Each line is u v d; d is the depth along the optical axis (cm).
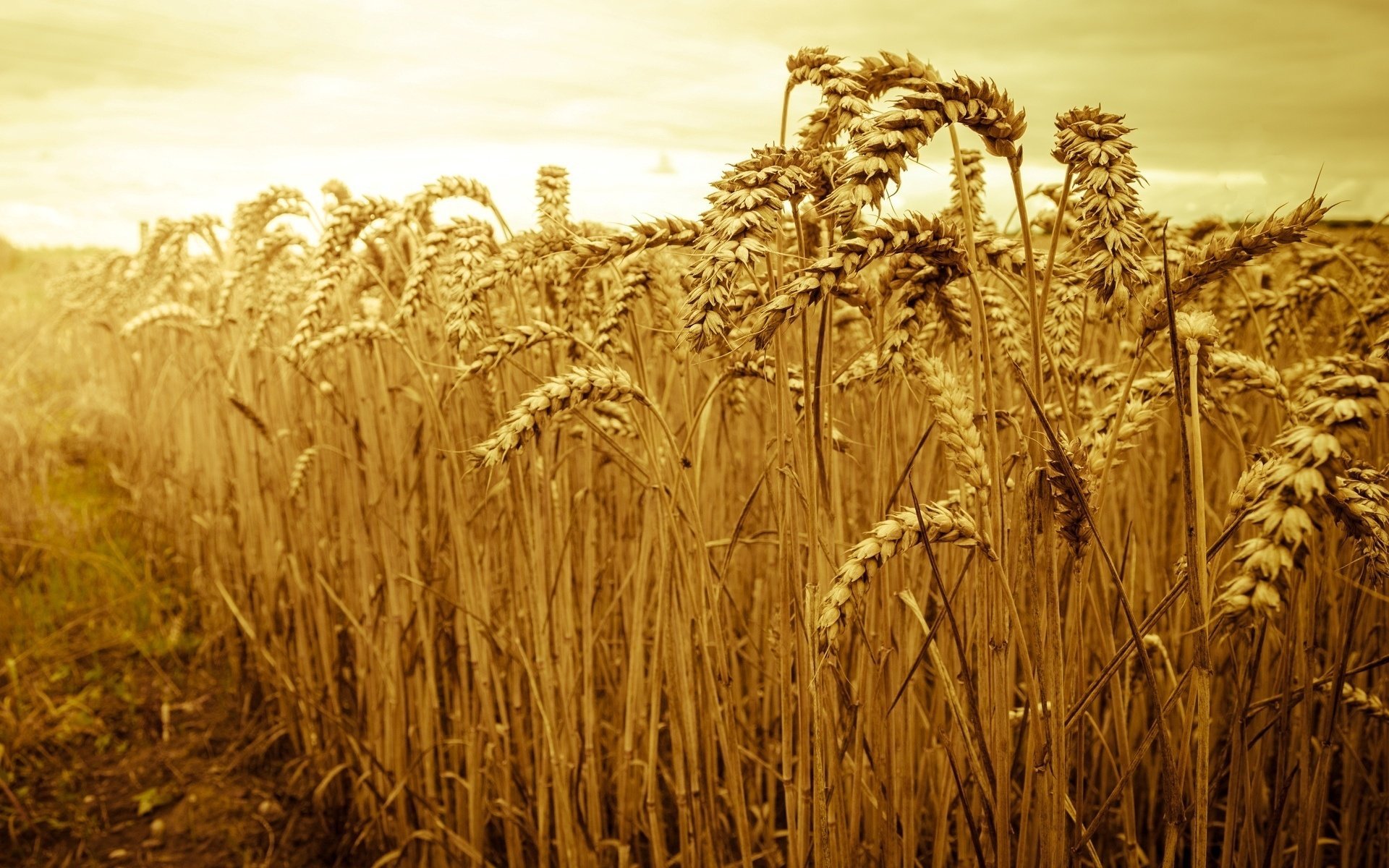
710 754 94
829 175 70
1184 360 68
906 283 72
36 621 193
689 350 65
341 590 146
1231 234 67
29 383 364
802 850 82
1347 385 55
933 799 101
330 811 144
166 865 134
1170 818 69
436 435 112
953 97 62
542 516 99
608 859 121
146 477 254
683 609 91
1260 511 56
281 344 162
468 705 118
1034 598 70
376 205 110
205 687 184
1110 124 63
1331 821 117
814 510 76
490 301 113
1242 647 99
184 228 175
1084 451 70
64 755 161
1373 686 99
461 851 120
